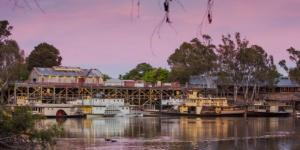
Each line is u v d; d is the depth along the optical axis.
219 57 153.00
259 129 89.94
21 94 133.75
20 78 139.25
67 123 103.50
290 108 145.25
